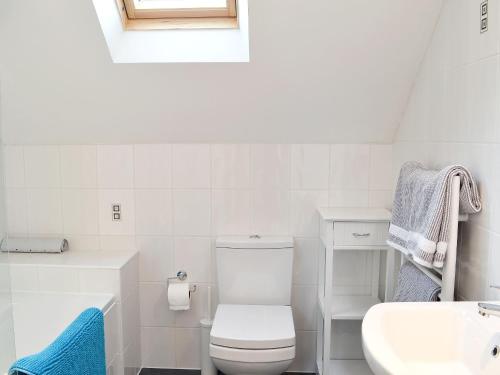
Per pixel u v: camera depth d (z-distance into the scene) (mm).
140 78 2195
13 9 1889
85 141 2568
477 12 1575
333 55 2072
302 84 2219
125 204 2621
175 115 2404
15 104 2334
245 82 2213
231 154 2561
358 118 2400
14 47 2043
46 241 2572
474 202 1542
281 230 2611
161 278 2666
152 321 2697
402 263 2072
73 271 2322
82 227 2646
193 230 2625
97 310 1224
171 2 2160
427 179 1643
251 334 2109
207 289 2652
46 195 2633
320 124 2441
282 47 2031
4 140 2561
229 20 2178
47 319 2064
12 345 1168
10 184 2627
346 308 2393
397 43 2020
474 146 1597
